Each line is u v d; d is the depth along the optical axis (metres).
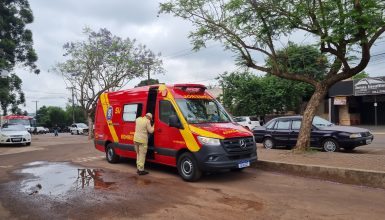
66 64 33.25
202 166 9.01
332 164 9.95
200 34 13.36
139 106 11.41
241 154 9.28
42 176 10.77
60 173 11.24
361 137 13.73
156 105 10.53
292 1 11.49
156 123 10.45
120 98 12.54
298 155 11.82
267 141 16.23
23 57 30.09
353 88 36.25
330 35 10.20
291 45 13.66
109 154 13.13
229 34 13.11
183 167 9.54
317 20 11.24
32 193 8.52
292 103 34.94
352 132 13.74
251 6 12.20
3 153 18.41
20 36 29.75
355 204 7.02
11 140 22.81
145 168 11.62
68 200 7.77
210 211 6.77
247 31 13.02
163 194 8.10
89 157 15.32
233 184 9.02
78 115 99.00
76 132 54.97
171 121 9.59
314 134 14.41
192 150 9.20
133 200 7.65
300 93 34.56
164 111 10.23
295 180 9.38
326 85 12.24
